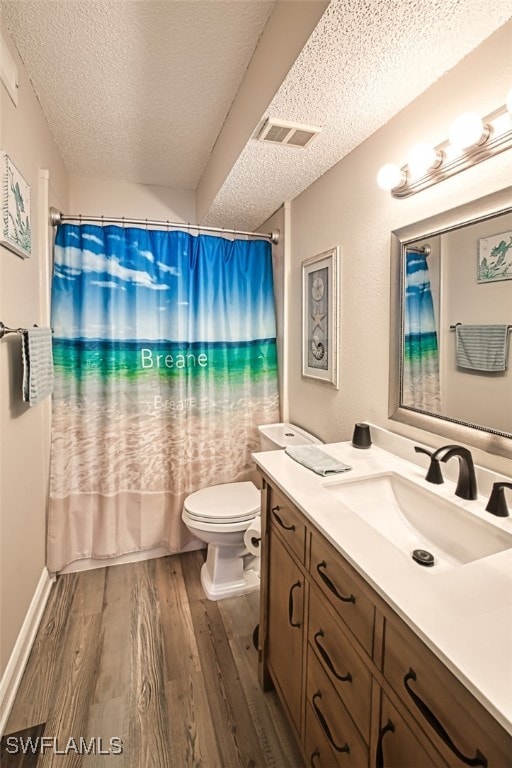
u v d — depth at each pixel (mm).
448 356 1126
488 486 991
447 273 1118
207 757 1160
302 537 1056
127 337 2150
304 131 1416
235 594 1915
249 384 2432
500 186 960
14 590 1422
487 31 950
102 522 2131
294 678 1131
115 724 1253
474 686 489
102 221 2096
